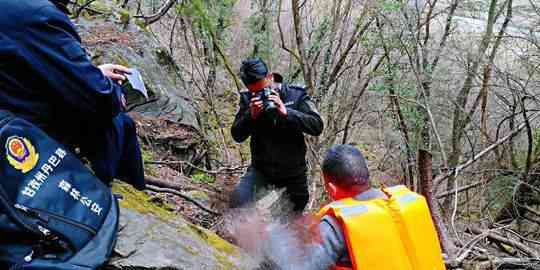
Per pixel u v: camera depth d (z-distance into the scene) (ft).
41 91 6.98
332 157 8.68
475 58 26.32
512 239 20.34
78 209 6.98
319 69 25.63
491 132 29.12
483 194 26.07
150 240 8.68
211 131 26.48
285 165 14.07
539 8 25.04
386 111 26.61
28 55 6.74
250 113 13.91
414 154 25.05
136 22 26.12
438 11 26.96
